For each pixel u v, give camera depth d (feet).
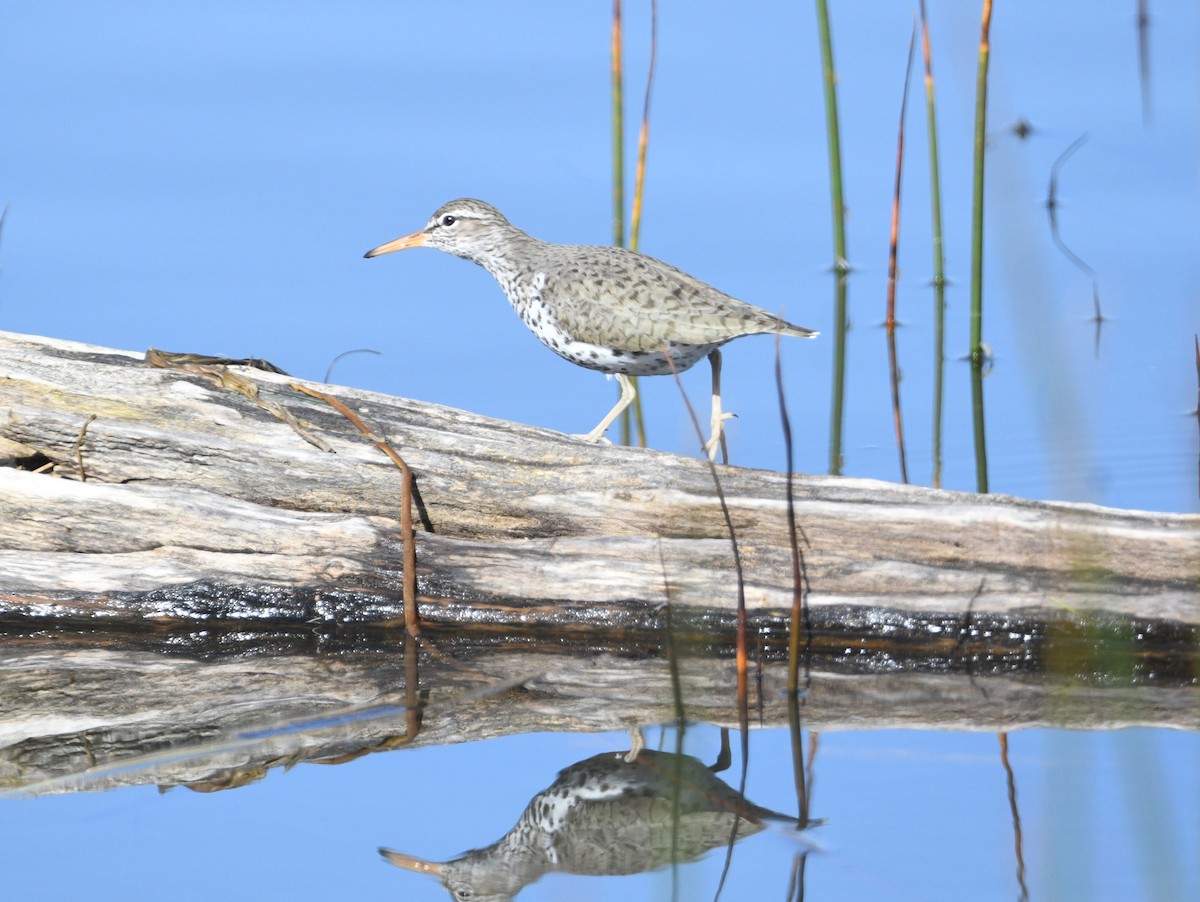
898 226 59.31
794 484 40.11
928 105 60.34
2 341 42.45
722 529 40.04
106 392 41.57
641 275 45.96
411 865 30.19
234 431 41.60
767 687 38.14
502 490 41.19
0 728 35.47
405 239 52.24
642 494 40.50
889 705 36.91
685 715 36.47
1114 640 38.34
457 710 36.76
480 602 40.88
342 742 35.17
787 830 31.04
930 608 39.32
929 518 39.09
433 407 42.78
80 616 40.63
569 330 46.65
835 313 60.64
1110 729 34.94
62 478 40.75
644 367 46.60
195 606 40.75
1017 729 35.17
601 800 32.65
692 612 40.06
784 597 39.70
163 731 35.53
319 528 40.68
